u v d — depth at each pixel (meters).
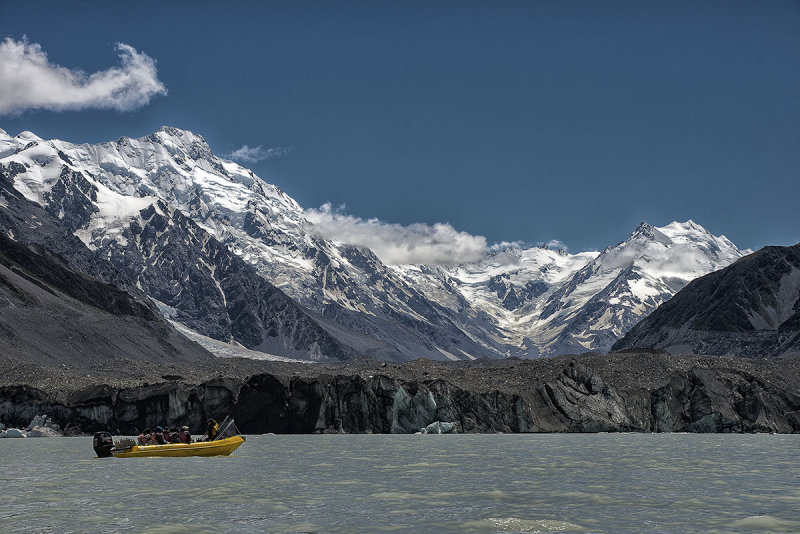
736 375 155.25
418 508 48.66
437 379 147.00
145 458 84.56
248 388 142.25
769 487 58.06
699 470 70.06
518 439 121.00
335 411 142.50
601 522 43.78
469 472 68.62
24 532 41.41
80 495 54.59
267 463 77.94
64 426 141.38
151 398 141.25
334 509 48.34
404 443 110.56
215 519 45.03
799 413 147.00
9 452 95.88
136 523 43.78
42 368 168.12
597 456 85.50
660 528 42.03
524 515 46.09
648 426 146.62
